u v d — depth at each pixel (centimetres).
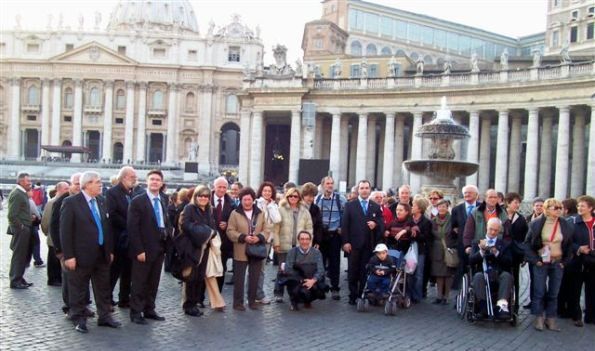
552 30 8812
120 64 11456
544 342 1283
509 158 5562
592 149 4328
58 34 11638
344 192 4188
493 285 1409
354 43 9794
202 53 11812
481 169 5384
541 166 5056
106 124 11494
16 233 1616
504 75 4831
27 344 1104
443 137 2964
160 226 1328
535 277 1394
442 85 5128
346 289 1836
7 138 11594
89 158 11712
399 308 1565
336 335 1266
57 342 1127
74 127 11444
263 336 1234
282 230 1598
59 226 1252
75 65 11456
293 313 1460
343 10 9831
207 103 11725
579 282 1444
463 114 5238
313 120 4856
